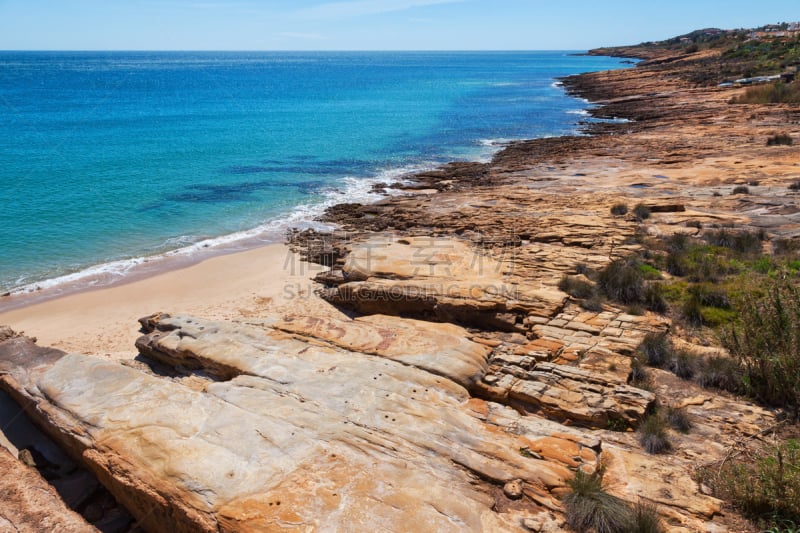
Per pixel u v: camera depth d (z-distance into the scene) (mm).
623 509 6199
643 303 12531
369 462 6848
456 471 6922
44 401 8680
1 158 33719
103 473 7234
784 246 14859
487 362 9883
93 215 23812
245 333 11125
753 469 7051
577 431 7941
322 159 36719
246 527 5828
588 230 17750
